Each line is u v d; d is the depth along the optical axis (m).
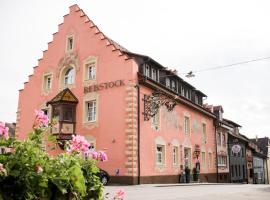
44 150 3.63
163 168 26.47
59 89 28.05
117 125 23.77
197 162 33.56
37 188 3.09
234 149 43.44
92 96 25.67
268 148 73.31
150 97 24.92
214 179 38.41
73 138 4.11
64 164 3.50
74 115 26.34
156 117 26.72
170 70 30.14
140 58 26.39
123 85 24.08
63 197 3.34
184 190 19.11
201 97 38.03
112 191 15.93
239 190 20.58
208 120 38.72
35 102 29.58
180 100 30.39
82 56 27.12
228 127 45.41
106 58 25.50
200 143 35.34
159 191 17.53
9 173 2.92
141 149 23.66
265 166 69.19
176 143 29.39
